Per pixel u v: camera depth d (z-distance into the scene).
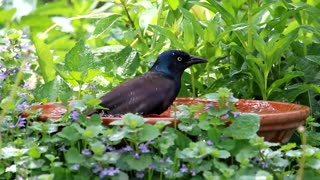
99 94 10.80
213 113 8.68
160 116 9.74
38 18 16.30
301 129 8.36
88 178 8.33
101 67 11.38
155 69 10.09
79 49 10.79
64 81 11.27
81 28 16.14
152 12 12.05
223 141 8.57
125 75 11.51
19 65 10.68
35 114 9.23
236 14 11.88
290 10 11.05
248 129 8.61
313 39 11.84
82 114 8.74
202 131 8.84
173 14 12.15
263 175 8.01
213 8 11.47
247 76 11.32
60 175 8.38
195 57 10.20
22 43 10.77
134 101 9.41
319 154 8.42
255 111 10.12
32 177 8.37
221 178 8.12
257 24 11.77
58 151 8.95
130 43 12.69
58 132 8.95
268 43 10.88
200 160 8.34
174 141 8.66
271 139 9.21
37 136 8.95
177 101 10.56
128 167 8.39
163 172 8.51
